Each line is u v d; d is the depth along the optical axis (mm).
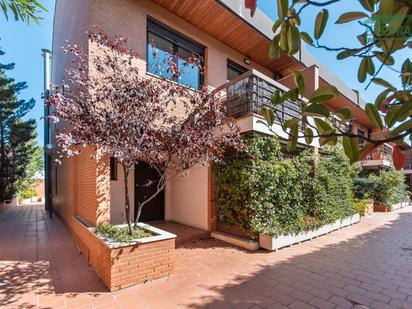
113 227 4461
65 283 3658
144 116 3793
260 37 7559
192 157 4332
